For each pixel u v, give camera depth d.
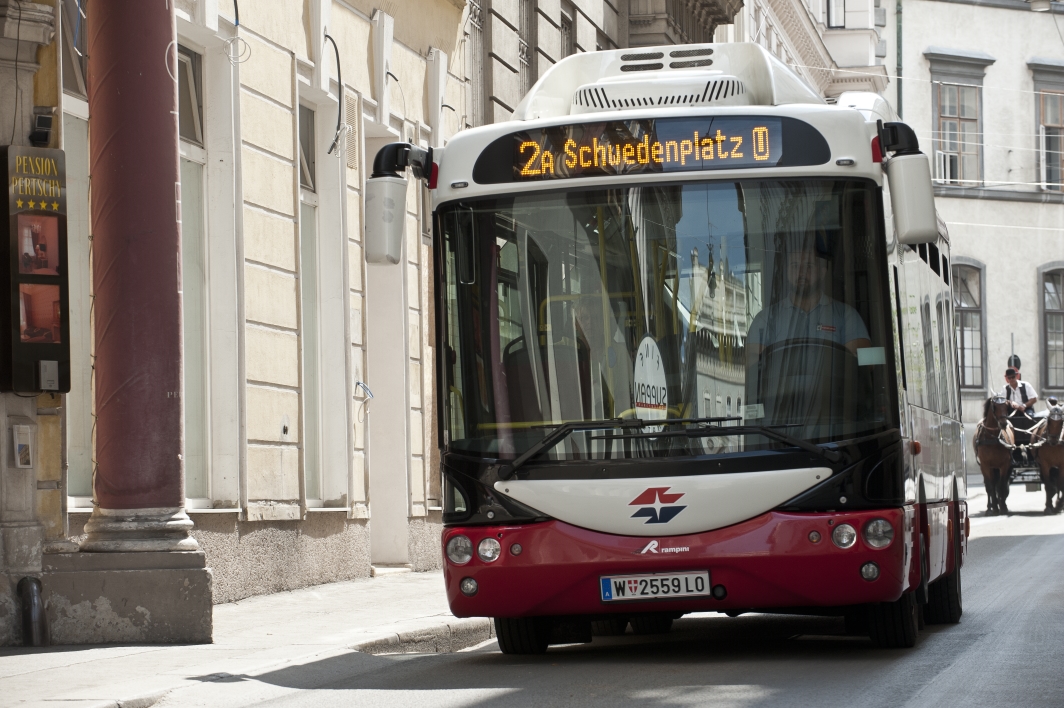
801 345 10.83
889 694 9.15
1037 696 9.04
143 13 12.80
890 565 10.58
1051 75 62.16
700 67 12.77
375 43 20.73
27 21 12.52
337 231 19.34
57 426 12.82
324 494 19.22
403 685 10.35
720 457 10.62
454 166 11.42
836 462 10.62
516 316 11.15
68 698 9.52
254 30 17.36
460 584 10.96
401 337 21.19
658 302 10.95
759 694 9.19
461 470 11.05
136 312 12.77
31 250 12.50
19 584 12.41
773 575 10.52
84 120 14.59
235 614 15.02
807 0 58.28
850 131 11.05
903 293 11.59
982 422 35.41
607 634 14.26
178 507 12.86
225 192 16.67
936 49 60.81
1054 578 18.45
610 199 11.15
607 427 10.79
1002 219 60.62
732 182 11.05
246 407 16.75
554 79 12.69
